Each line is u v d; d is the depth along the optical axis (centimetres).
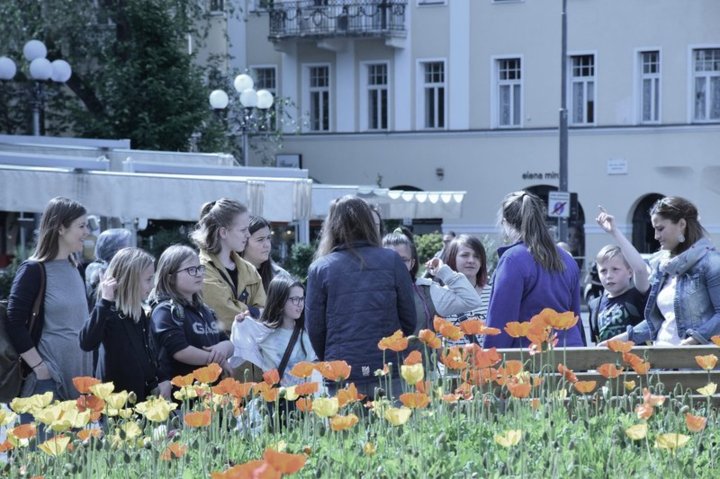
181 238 2070
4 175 1645
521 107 3891
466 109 3950
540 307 734
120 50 3225
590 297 1270
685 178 3719
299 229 2473
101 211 1631
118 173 1628
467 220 3972
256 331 781
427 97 4016
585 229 3844
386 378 654
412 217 2736
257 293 895
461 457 520
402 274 689
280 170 1888
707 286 749
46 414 523
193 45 4103
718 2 3653
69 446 548
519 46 3869
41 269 797
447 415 580
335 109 4094
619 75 3766
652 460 509
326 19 4000
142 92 3216
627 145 3778
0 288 1683
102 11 3209
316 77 4134
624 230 3803
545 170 3869
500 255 745
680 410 558
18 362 796
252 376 787
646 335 794
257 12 4131
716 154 3684
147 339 776
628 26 3744
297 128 3791
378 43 4025
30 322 794
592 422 540
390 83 4034
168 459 521
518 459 502
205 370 573
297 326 786
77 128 3269
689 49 3684
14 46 3164
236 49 4181
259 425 591
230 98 3619
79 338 768
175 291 793
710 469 512
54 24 3152
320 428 563
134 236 1705
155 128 3172
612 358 682
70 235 804
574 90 3847
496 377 593
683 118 3709
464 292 816
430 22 3975
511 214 751
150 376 773
